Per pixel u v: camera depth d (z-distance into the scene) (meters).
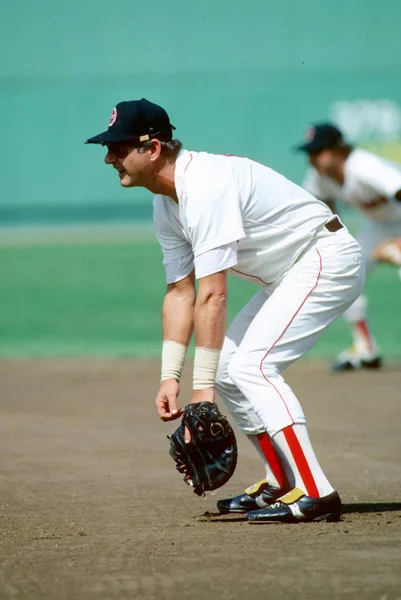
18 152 104.88
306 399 30.08
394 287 59.94
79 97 105.75
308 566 12.48
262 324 15.26
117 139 14.62
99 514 16.69
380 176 32.78
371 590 11.44
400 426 25.75
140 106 14.71
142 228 90.44
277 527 15.05
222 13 109.25
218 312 14.75
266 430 15.48
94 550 13.77
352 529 14.73
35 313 50.19
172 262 16.17
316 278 15.27
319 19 109.31
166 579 12.07
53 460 21.86
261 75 108.19
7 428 25.88
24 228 94.19
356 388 32.00
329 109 105.19
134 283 59.38
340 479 19.66
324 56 108.69
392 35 108.69
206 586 11.73
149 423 26.58
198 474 15.52
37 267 67.69
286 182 15.48
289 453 15.18
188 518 16.23
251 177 15.02
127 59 107.62
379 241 34.75
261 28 109.50
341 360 35.81
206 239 14.52
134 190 104.88
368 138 104.19
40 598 11.45
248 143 105.75
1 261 71.56
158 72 107.75
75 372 35.84
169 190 14.98
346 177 33.34
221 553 13.31
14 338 43.81
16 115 105.06
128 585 11.87
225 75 107.81
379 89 105.50
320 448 23.06
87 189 104.75
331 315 15.48
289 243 15.30
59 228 92.88
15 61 106.69
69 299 54.22
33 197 104.88
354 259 15.52
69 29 107.81
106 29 108.25
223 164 14.88
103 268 66.19
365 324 35.94
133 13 108.38
